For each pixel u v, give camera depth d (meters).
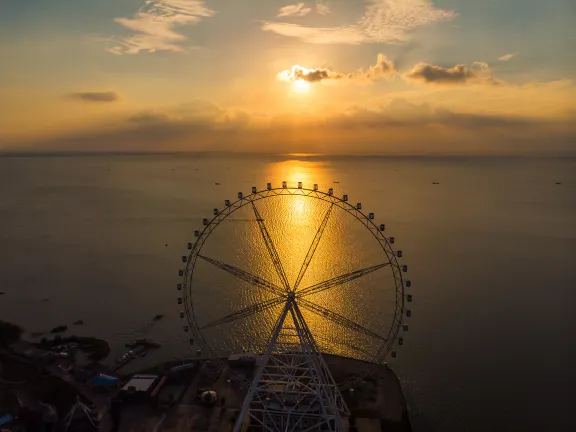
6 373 81.50
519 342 92.25
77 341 94.94
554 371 82.25
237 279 124.94
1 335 96.81
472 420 69.81
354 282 121.56
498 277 128.50
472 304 109.81
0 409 70.38
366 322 98.94
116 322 104.62
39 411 69.44
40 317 108.38
